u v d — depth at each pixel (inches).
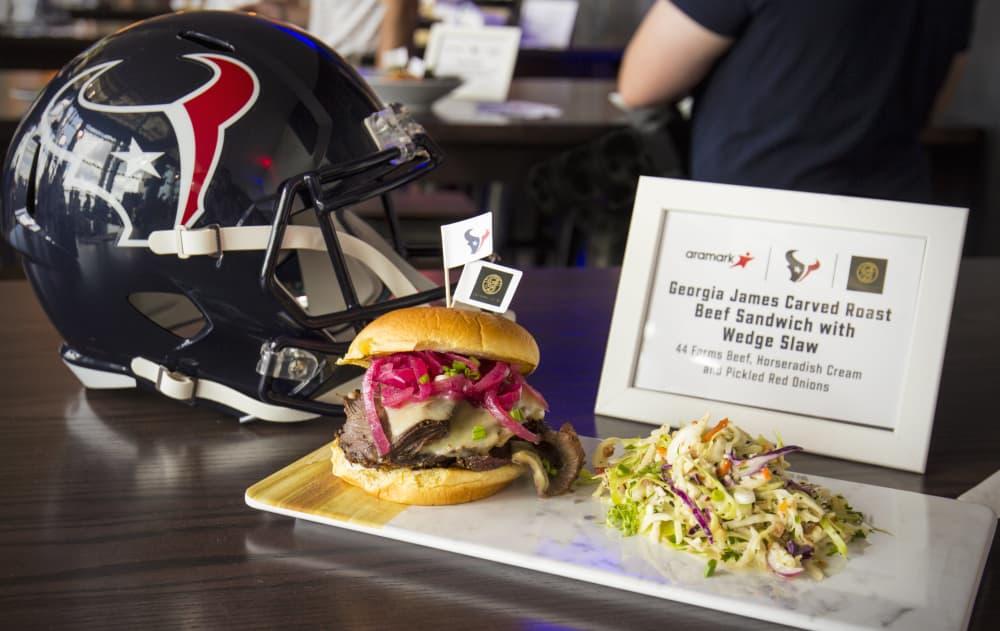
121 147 38.4
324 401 41.6
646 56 85.6
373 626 27.1
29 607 27.7
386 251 45.3
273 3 183.8
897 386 38.8
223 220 38.4
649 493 31.9
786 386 40.0
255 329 40.2
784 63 75.5
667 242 42.2
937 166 140.3
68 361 44.8
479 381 33.4
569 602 28.6
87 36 173.0
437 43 134.3
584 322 55.9
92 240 39.2
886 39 74.3
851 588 28.7
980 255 140.5
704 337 41.3
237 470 37.2
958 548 31.3
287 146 39.3
